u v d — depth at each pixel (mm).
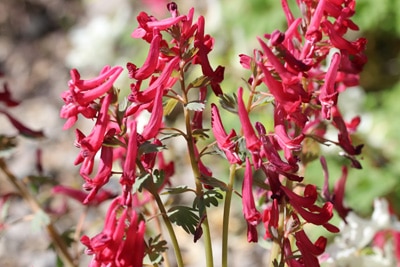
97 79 470
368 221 635
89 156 467
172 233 490
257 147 468
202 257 1073
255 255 1069
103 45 1456
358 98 1106
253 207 471
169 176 553
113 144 472
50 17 1949
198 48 477
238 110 471
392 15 1174
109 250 463
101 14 1841
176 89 1234
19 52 1874
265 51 465
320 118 535
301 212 480
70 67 1656
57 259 652
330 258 616
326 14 495
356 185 964
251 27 1221
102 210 1166
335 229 483
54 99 1661
